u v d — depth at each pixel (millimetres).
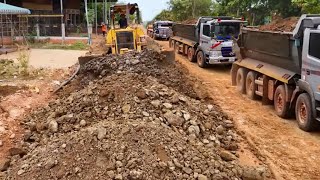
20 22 25703
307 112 7797
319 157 6660
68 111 7289
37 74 12273
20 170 5379
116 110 6844
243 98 10852
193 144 6070
